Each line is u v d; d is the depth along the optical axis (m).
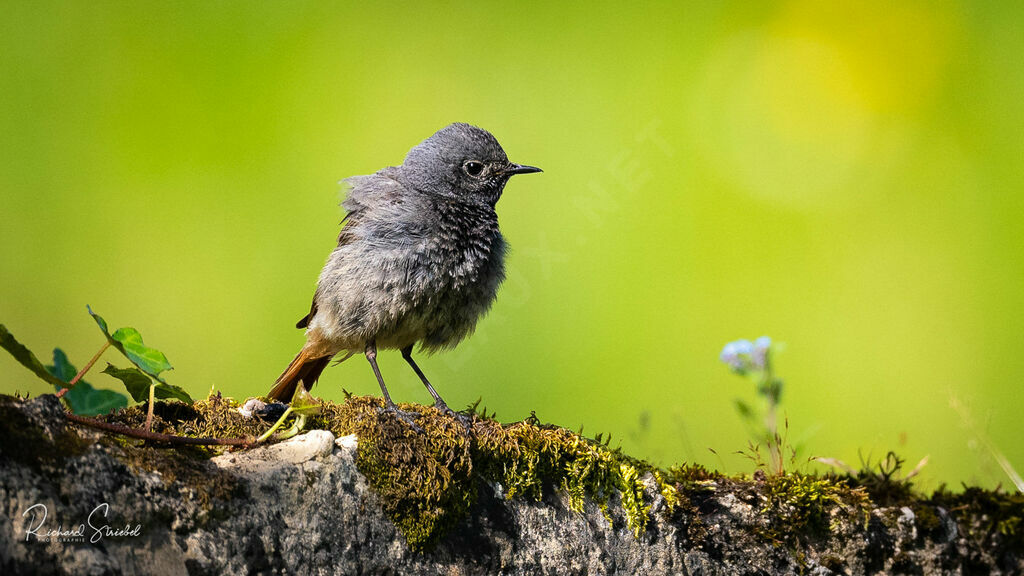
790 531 6.34
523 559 5.71
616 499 6.08
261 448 5.30
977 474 10.06
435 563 5.48
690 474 6.59
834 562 6.36
